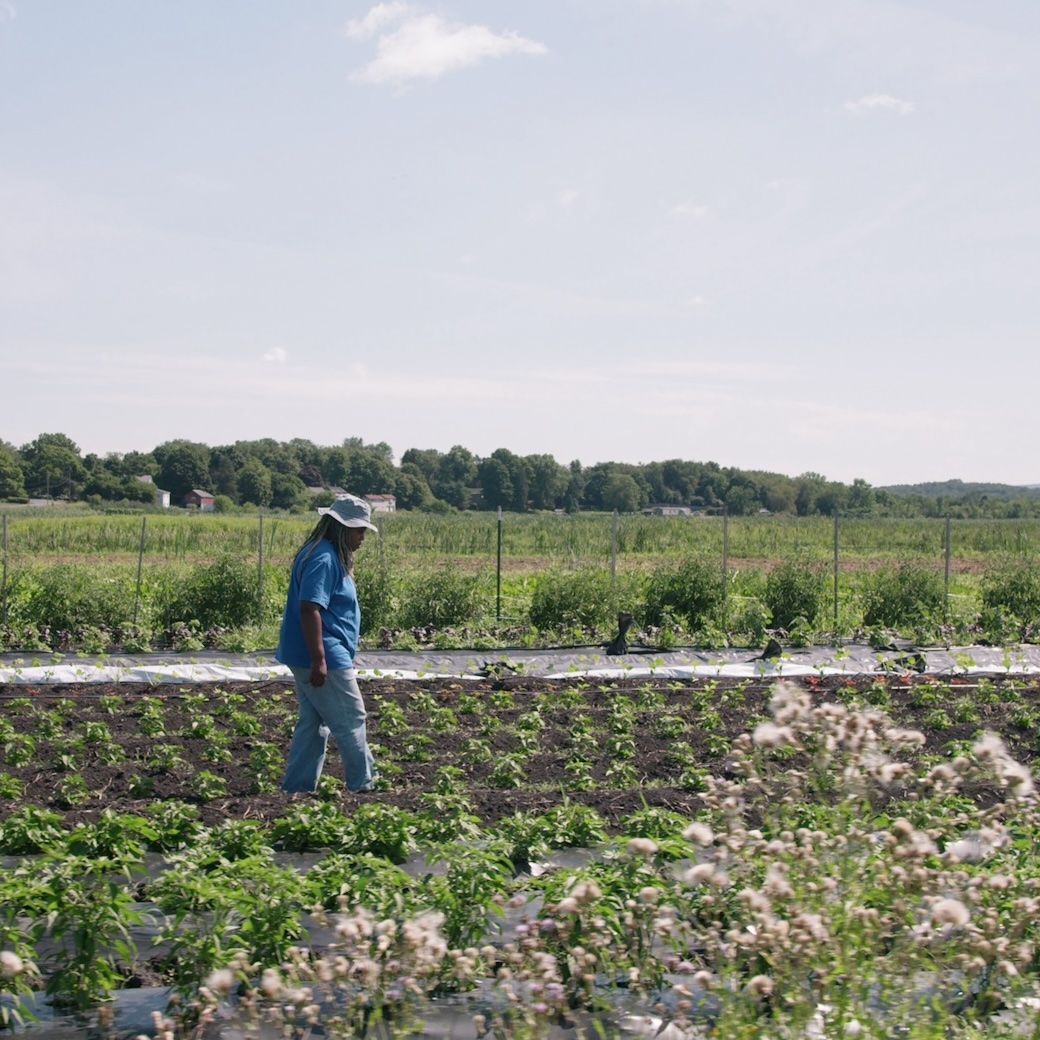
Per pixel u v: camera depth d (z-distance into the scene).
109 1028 4.26
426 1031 4.11
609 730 10.03
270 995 3.51
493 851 5.40
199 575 17.02
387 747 9.29
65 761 8.14
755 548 37.97
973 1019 3.78
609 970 3.95
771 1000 3.82
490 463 112.81
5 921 4.54
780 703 4.00
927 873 3.60
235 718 9.75
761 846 3.79
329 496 104.69
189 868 5.04
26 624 15.88
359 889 4.83
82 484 103.31
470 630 16.58
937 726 10.17
